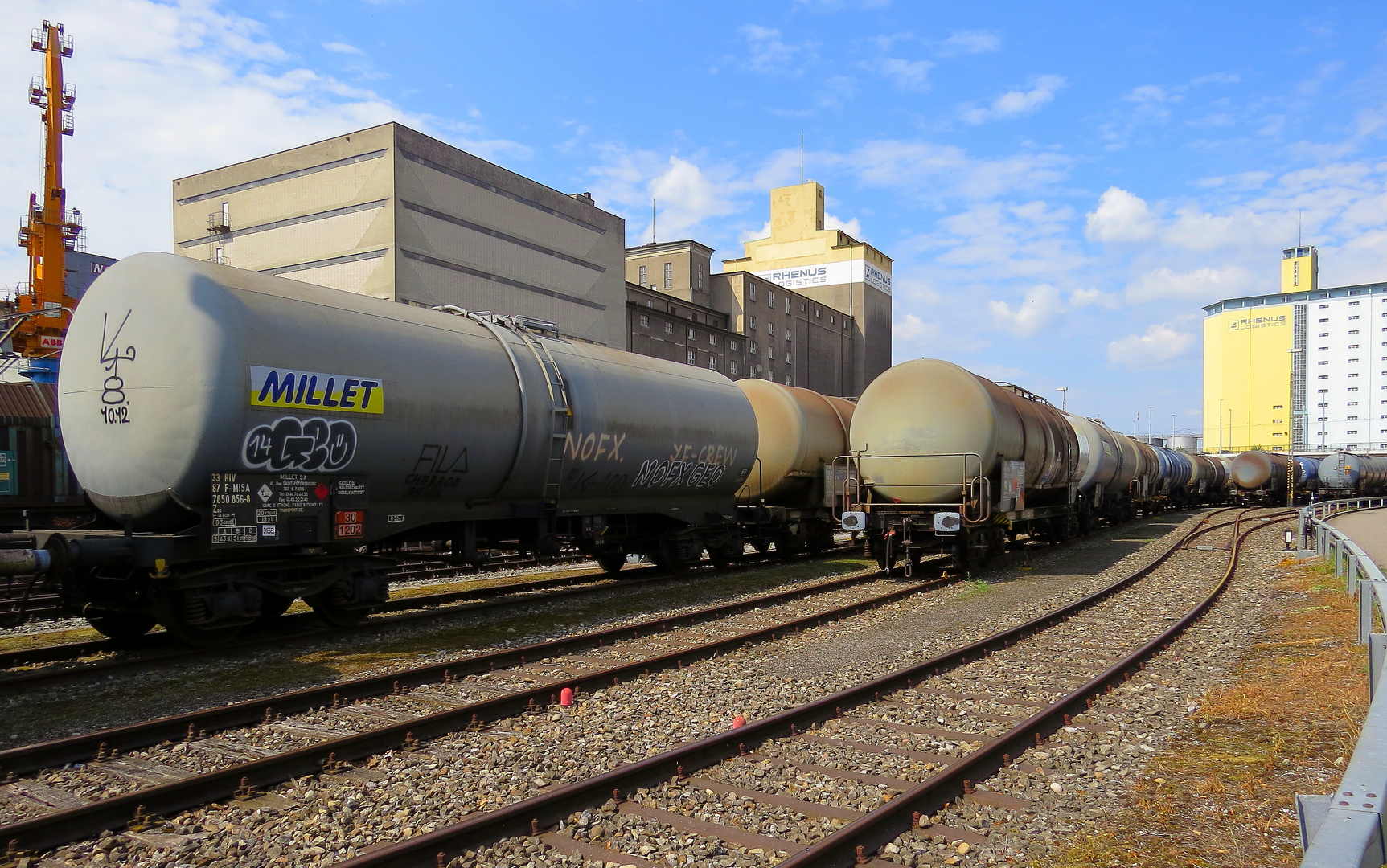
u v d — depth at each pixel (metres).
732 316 80.94
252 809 5.28
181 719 6.70
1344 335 135.12
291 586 9.97
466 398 11.27
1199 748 6.42
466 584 15.77
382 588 11.15
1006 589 15.24
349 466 10.05
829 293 106.06
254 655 9.62
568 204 58.22
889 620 12.15
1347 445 131.50
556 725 7.06
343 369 9.84
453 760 6.19
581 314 59.28
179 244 55.31
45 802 5.41
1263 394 141.50
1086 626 11.64
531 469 12.41
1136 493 34.50
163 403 8.73
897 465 16.50
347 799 5.40
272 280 10.03
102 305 9.37
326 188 48.66
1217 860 4.56
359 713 7.40
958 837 4.95
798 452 19.28
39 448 16.09
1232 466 53.28
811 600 13.92
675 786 5.61
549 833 4.91
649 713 7.40
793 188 109.31
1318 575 15.97
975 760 5.81
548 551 13.26
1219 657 9.73
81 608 9.59
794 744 6.55
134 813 5.05
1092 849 4.71
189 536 8.95
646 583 15.59
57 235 45.41
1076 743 6.61
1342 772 5.72
